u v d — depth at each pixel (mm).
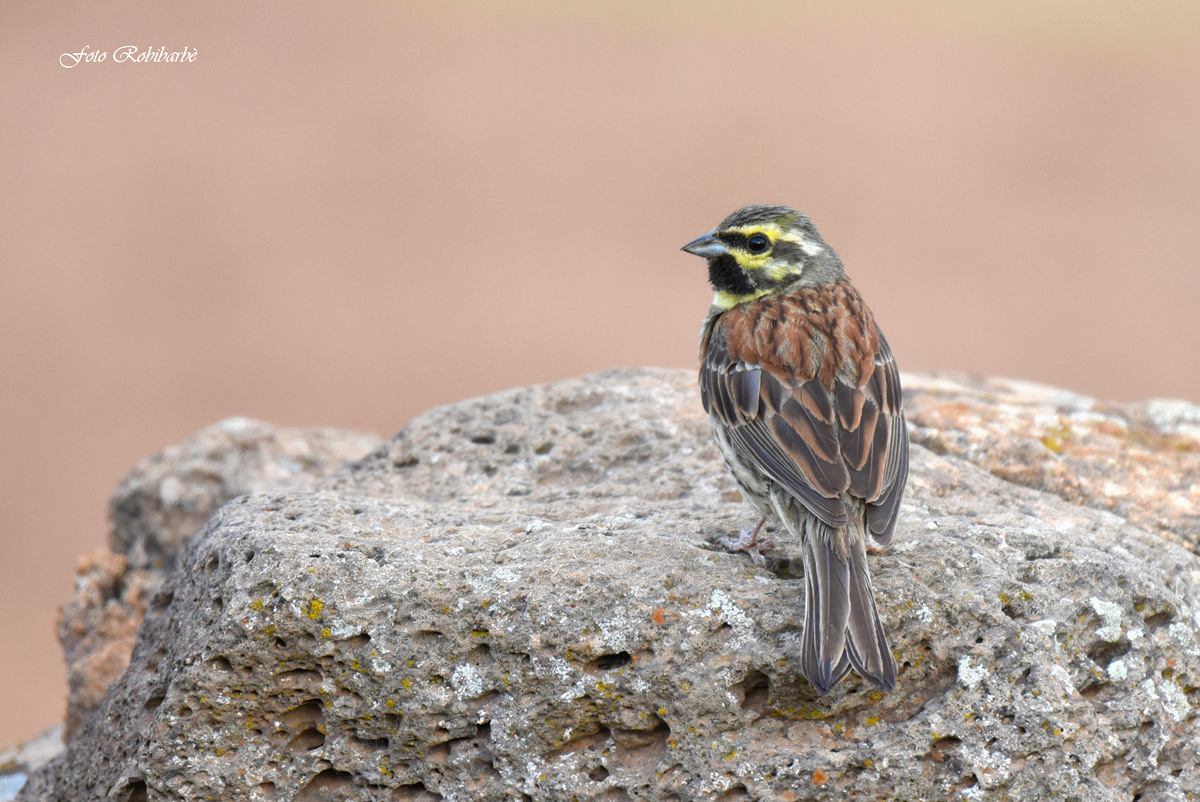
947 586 9422
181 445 16344
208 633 9148
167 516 15625
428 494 12359
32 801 11406
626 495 11805
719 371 10680
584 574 9258
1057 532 10359
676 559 9594
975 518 10617
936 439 12781
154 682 9672
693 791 8711
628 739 8945
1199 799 9133
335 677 9078
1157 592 9734
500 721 8953
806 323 10766
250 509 10656
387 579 9242
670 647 8953
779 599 9180
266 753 9117
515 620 9031
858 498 9648
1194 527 11812
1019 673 8961
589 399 13500
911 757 8703
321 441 16469
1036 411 13438
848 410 10109
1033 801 8703
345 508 10781
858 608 8820
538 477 12531
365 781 9086
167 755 9016
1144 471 12570
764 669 8875
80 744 10828
